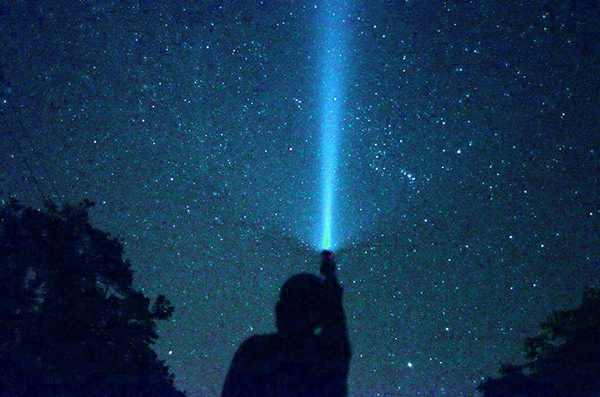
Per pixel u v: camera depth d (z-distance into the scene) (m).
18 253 9.15
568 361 9.41
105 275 9.95
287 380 2.02
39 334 8.79
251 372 2.06
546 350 10.04
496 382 8.96
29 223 9.30
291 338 2.07
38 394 8.37
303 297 2.09
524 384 8.87
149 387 9.57
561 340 10.05
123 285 10.06
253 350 2.11
